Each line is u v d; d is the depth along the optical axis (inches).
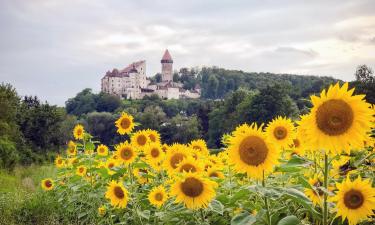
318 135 54.3
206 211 80.7
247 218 59.4
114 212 130.0
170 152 96.4
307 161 60.5
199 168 83.7
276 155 61.4
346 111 53.4
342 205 58.8
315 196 66.9
